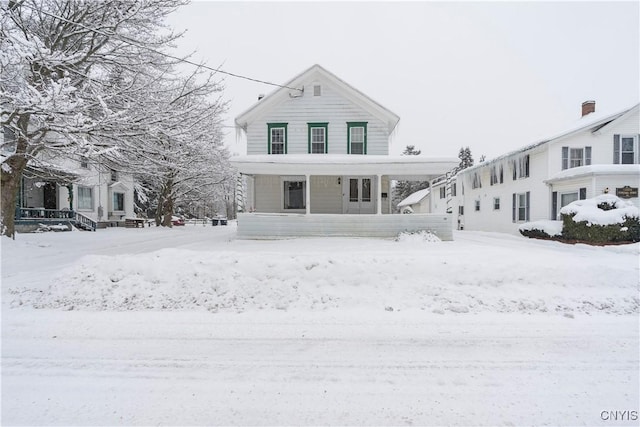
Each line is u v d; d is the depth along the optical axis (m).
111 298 5.38
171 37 10.65
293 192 16.48
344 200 16.39
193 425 2.57
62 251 10.86
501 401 2.88
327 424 2.58
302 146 16.27
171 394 2.96
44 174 14.74
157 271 5.95
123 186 27.08
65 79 8.51
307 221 13.82
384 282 5.84
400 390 3.03
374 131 16.06
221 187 31.62
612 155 16.69
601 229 12.34
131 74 11.19
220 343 3.96
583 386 3.10
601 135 16.75
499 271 6.11
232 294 5.50
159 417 2.66
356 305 5.27
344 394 2.96
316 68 15.98
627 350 3.81
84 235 16.42
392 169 13.48
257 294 5.51
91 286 5.64
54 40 10.58
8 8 9.23
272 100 16.28
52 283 5.91
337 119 16.17
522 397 2.93
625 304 5.25
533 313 5.01
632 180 14.27
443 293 5.56
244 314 4.93
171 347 3.86
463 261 6.56
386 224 13.77
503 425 2.59
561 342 4.00
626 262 8.45
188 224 38.25
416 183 59.41
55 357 3.62
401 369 3.38
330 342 3.99
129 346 3.88
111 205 25.69
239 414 2.69
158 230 22.81
